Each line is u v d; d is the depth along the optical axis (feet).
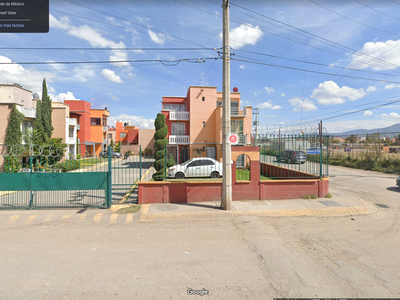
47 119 68.03
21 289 10.57
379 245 15.98
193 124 79.61
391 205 26.91
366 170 61.16
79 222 21.22
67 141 79.66
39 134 62.34
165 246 15.79
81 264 13.14
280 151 36.06
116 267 12.78
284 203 26.45
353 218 22.25
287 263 13.23
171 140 79.30
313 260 13.65
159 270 12.44
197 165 41.22
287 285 10.98
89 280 11.39
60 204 26.58
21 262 13.38
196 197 27.30
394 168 54.70
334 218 22.41
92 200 28.78
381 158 60.59
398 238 17.31
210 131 79.97
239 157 34.71
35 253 14.66
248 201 27.35
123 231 18.92
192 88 79.92
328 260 13.66
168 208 24.75
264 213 23.39
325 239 17.07
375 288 10.77
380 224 20.63
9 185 24.91
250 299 9.89
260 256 14.17
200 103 80.02
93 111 128.67
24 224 20.72
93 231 18.92
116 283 11.12
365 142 67.62
